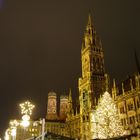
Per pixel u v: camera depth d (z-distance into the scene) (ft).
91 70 386.93
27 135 431.84
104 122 222.07
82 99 382.22
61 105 605.31
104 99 230.68
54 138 130.62
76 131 398.21
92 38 423.64
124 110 280.10
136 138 192.65
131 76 304.91
